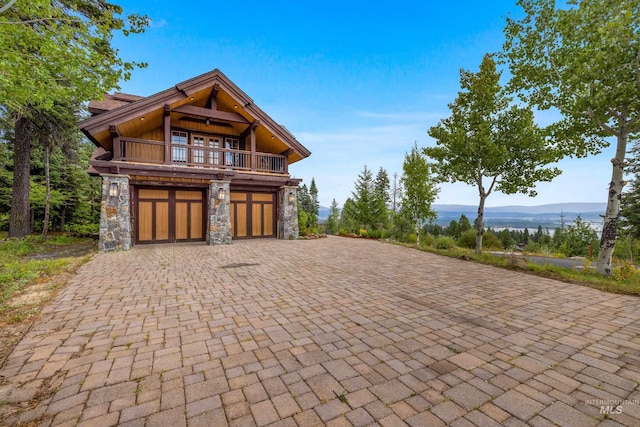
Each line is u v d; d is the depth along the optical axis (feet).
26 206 45.37
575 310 14.80
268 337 11.23
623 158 22.22
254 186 47.83
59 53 18.88
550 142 29.35
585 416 6.80
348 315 13.80
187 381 8.16
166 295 16.72
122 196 35.47
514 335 11.65
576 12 21.68
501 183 34.14
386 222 83.56
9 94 20.12
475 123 34.06
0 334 11.26
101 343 10.55
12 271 21.04
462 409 7.04
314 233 57.82
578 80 22.16
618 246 51.55
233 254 32.30
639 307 15.34
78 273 22.09
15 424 6.37
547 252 49.29
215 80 41.75
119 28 23.26
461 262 28.89
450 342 10.96
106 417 6.64
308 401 7.30
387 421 6.58
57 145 47.47
